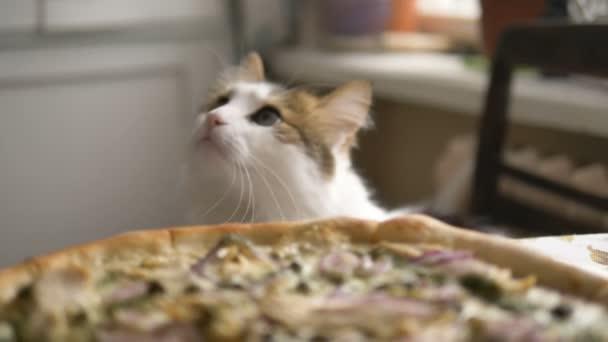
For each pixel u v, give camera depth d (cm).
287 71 160
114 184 159
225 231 77
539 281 71
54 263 73
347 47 158
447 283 71
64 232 156
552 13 123
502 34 112
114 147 157
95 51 149
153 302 70
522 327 66
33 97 146
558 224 113
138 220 163
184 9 154
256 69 102
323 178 93
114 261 74
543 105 119
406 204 156
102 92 152
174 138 162
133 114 156
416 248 74
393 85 138
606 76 101
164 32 154
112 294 71
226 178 91
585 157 125
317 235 76
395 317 68
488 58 130
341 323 67
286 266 74
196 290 71
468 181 126
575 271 71
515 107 122
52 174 152
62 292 70
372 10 157
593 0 124
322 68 148
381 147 165
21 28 141
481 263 72
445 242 75
